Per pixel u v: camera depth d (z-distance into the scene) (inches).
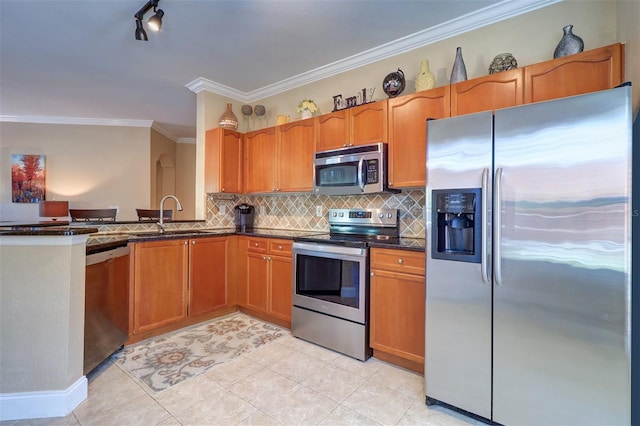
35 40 112.6
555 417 58.1
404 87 107.0
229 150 142.5
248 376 84.7
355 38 110.2
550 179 58.1
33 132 218.7
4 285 67.7
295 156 128.1
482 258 65.0
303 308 108.0
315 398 75.3
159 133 251.0
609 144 53.2
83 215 135.1
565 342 57.0
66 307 69.9
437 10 94.3
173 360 93.0
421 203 107.6
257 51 119.7
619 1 75.0
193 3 91.3
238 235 134.5
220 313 131.2
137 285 104.0
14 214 217.6
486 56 97.0
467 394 67.8
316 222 136.9
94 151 225.8
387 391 78.4
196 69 136.0
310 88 141.9
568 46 76.4
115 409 70.3
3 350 67.4
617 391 52.9
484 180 64.3
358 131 109.7
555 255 57.7
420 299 83.8
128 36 109.7
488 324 64.9
